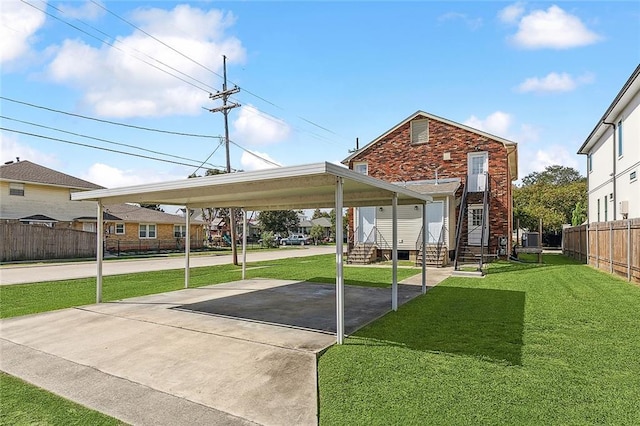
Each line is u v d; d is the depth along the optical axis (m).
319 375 4.29
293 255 26.75
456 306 7.75
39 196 25.11
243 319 6.89
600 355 4.73
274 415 3.50
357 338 5.64
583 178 46.53
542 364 4.45
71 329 6.36
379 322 6.58
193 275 13.97
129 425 3.40
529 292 9.20
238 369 4.57
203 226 38.16
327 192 7.62
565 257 19.27
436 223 16.61
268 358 4.88
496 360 4.60
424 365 4.48
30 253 21.50
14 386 4.25
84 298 9.16
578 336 5.53
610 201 16.34
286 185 6.12
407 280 11.77
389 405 3.52
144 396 3.95
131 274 14.34
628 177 13.80
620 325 6.11
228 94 18.91
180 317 7.05
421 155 18.42
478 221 17.34
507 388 3.81
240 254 28.05
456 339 5.49
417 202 9.54
